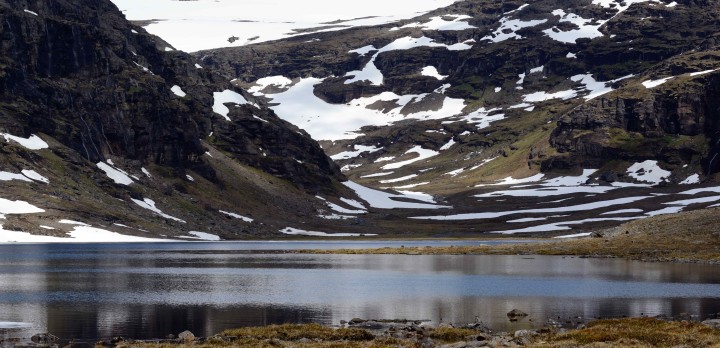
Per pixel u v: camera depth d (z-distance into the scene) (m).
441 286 140.00
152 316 101.50
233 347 76.62
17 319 98.25
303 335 83.12
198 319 99.56
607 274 160.62
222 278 155.50
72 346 80.75
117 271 169.00
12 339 84.06
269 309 109.31
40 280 146.75
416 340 81.31
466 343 77.50
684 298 120.94
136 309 107.88
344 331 84.94
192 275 161.50
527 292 129.62
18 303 113.19
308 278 156.50
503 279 153.12
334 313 105.94
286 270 178.12
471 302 117.81
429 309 109.69
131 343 80.50
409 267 187.12
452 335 84.62
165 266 185.12
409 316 103.31
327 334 83.38
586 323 93.81
